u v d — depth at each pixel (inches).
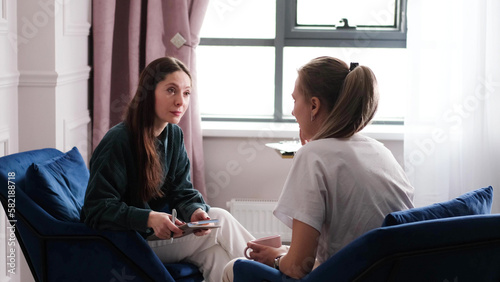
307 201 65.3
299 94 72.2
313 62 71.9
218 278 91.2
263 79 153.4
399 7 148.6
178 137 93.7
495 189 135.4
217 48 152.5
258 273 68.1
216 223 90.1
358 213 67.0
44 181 83.7
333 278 61.2
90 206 80.7
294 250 65.0
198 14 136.0
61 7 112.4
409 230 57.2
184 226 80.1
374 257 58.0
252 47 152.1
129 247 80.0
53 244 81.9
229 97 153.9
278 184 146.8
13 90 107.5
